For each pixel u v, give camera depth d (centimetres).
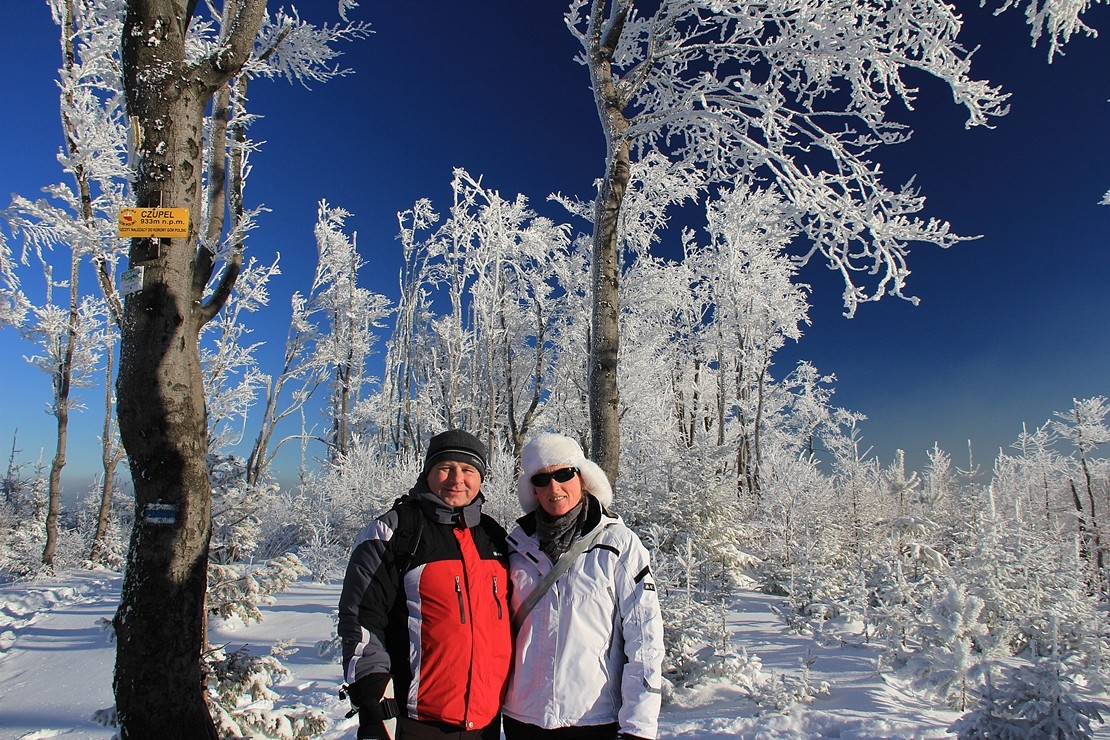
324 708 483
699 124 545
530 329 2202
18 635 863
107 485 1864
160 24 293
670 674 534
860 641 656
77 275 1641
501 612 230
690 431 2266
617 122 546
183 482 288
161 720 275
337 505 1791
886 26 496
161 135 292
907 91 500
